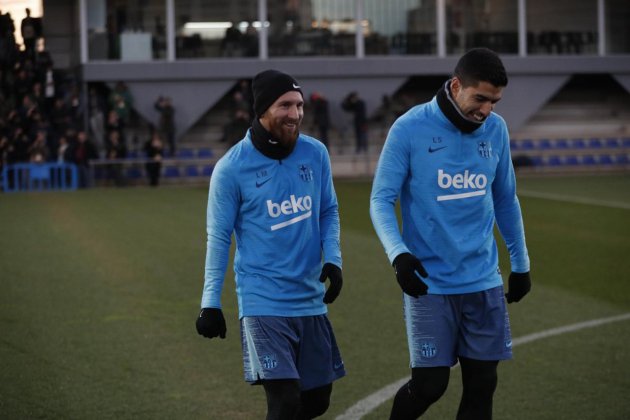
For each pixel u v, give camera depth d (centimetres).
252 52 3203
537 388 709
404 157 501
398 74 3266
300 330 493
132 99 3022
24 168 2694
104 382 738
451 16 3297
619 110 3547
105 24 3142
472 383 507
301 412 512
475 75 477
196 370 772
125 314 991
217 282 491
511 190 523
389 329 913
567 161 3238
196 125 3297
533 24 3366
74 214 1981
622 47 3412
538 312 977
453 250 499
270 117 484
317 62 3225
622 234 1593
